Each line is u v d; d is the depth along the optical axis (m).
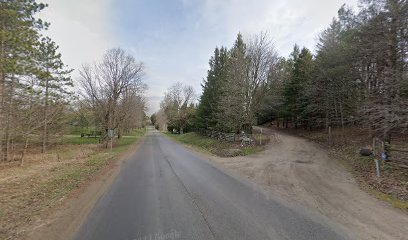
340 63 19.12
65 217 5.68
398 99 11.96
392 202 6.68
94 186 8.72
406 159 10.15
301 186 8.46
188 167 12.66
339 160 14.20
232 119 25.22
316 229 4.91
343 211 5.98
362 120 18.05
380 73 14.26
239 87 23.88
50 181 9.71
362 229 4.93
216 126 29.08
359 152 14.74
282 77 26.39
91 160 15.95
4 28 11.20
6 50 11.73
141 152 21.08
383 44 12.66
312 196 7.25
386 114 12.02
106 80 30.14
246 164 13.27
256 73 24.53
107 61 30.22
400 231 4.86
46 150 25.50
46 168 13.80
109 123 29.52
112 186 8.64
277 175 10.30
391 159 10.85
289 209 6.10
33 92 15.27
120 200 6.93
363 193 7.59
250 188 8.20
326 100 24.52
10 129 15.96
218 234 4.68
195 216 5.62
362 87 19.31
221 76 29.02
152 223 5.23
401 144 14.88
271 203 6.58
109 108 29.67
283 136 30.25
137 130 85.44
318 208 6.19
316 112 29.36
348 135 23.31
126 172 11.42
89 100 29.53
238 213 5.82
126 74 31.16
